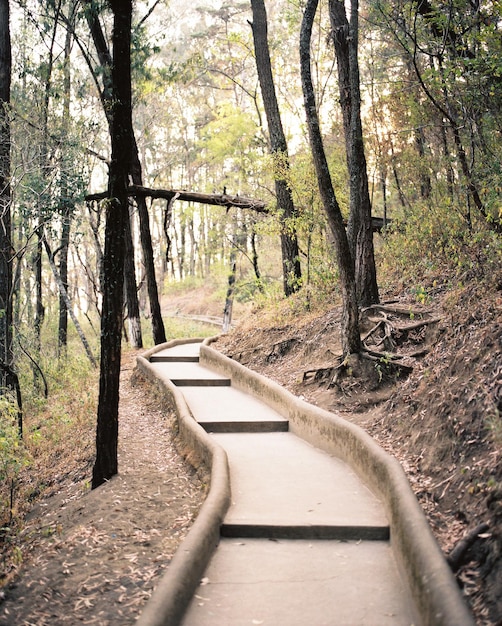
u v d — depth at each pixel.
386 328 11.54
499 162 10.72
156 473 9.17
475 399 6.80
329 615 4.76
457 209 11.85
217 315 39.12
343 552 5.85
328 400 10.61
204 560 5.58
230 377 14.85
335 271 15.99
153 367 15.65
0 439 9.61
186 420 10.26
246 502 6.91
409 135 17.86
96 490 8.96
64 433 13.48
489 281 8.93
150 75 21.81
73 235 19.81
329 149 19.08
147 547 6.71
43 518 8.78
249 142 25.61
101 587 5.96
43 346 22.45
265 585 5.26
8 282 15.13
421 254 14.23
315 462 8.51
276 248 26.34
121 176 8.80
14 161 14.86
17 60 19.12
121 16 8.58
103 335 9.21
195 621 4.77
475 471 5.92
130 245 22.64
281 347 14.83
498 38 10.30
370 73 18.75
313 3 10.16
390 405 9.08
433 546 4.82
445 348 8.68
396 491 6.00
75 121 16.75
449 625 3.91
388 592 5.05
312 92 10.34
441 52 11.15
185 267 57.16
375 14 13.34
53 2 18.17
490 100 11.28
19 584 6.38
